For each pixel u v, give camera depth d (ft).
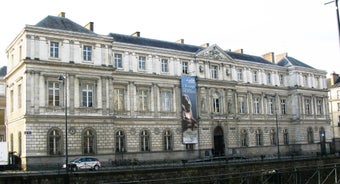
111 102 195.42
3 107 260.83
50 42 181.98
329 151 275.18
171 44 246.68
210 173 146.61
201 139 234.17
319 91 317.63
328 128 320.91
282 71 299.58
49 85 179.63
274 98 290.15
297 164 177.99
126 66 212.43
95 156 185.57
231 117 253.65
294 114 298.76
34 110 173.78
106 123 191.52
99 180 124.16
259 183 152.87
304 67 308.19
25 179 115.03
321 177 178.19
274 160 173.47
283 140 290.76
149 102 219.41
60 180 119.65
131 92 212.64
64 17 198.18
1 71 270.87
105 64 195.42
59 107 180.14
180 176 139.23
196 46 261.65
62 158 176.76
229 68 257.55
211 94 244.22
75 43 188.03
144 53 220.23
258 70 281.95
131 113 210.79
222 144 246.68
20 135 179.73
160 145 219.00
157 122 219.41
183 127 225.35
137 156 208.44
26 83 173.17
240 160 191.42
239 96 265.95
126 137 207.00
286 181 163.84
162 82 224.94
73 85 184.85
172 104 228.02
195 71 240.32
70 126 180.96
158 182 133.59
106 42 197.36
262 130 276.21
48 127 175.73
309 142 299.38
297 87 297.12
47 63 178.09
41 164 170.81
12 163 174.09
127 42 221.46
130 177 129.39
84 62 189.57
